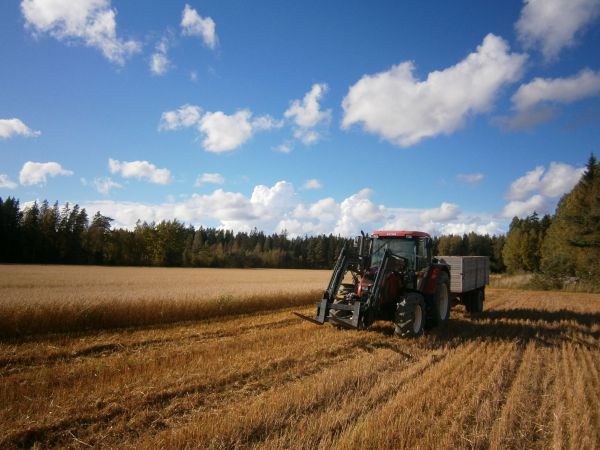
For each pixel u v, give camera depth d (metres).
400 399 5.36
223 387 5.91
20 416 4.68
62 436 4.34
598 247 32.06
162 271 44.56
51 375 6.39
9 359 7.67
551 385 6.29
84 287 19.22
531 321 12.70
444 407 5.24
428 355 7.84
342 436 4.29
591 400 5.59
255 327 11.34
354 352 8.06
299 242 108.19
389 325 10.77
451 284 13.35
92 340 9.51
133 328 11.34
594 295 24.31
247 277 33.81
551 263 33.00
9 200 59.03
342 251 9.88
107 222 66.81
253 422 4.54
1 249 56.62
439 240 87.94
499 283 34.22
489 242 87.31
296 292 17.38
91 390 5.61
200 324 12.08
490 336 10.08
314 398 5.25
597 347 8.98
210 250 77.19
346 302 9.51
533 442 4.47
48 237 59.09
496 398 5.50
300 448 4.02
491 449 4.16
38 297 12.52
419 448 4.11
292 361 7.24
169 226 68.31
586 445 4.32
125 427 4.56
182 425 4.65
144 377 6.17
